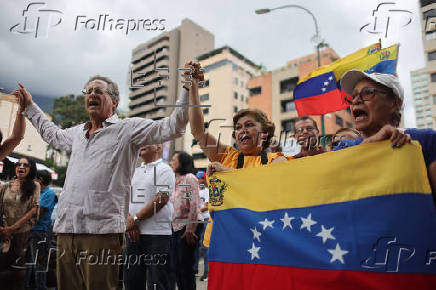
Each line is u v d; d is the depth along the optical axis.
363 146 1.76
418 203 1.54
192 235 3.25
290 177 1.97
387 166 1.66
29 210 3.28
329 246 1.72
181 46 30.97
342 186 1.78
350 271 1.62
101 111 2.25
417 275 1.48
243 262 1.99
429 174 1.59
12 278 3.19
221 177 2.26
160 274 2.82
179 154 3.67
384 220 1.60
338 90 4.38
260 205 2.04
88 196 1.97
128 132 2.13
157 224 2.86
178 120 2.07
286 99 29.23
